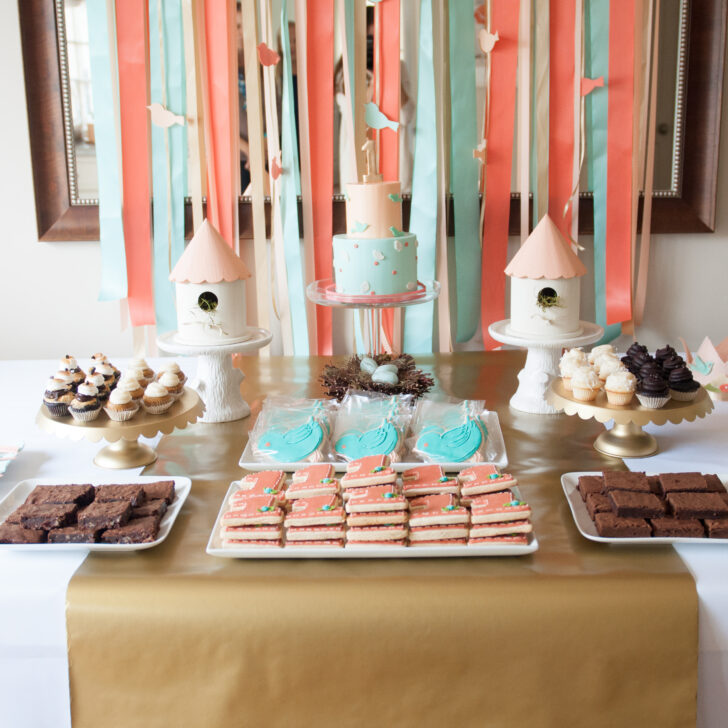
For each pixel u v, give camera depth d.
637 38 1.71
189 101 1.74
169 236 1.80
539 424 1.34
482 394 1.49
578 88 1.73
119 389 1.13
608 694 0.86
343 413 1.27
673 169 1.79
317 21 1.70
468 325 1.87
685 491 0.99
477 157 1.75
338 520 0.94
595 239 1.81
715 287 1.88
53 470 1.18
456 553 0.92
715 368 1.45
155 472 1.17
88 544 0.94
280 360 1.71
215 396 1.36
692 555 0.92
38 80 1.72
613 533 0.95
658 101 1.75
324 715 0.87
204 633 0.86
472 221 1.80
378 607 0.85
